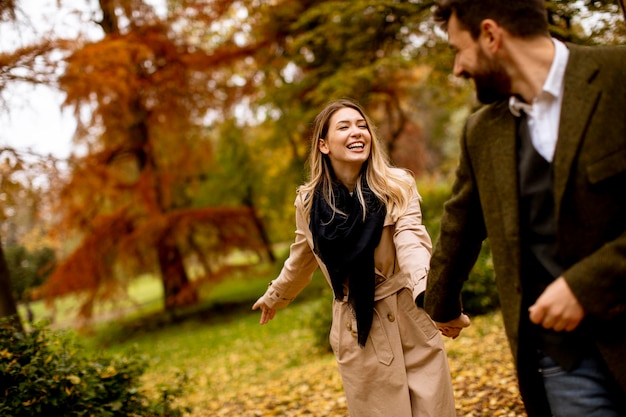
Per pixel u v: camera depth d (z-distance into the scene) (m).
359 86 11.73
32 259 19.95
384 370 2.27
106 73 11.76
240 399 5.90
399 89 15.36
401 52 9.56
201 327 15.02
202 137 16.53
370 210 2.22
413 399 2.26
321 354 8.05
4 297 7.04
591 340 1.40
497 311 7.29
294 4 13.80
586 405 1.41
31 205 10.30
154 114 15.04
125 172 16.25
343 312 2.35
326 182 2.38
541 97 1.37
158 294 27.08
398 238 2.17
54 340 3.67
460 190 1.66
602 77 1.32
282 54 14.76
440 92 13.62
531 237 1.46
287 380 6.40
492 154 1.49
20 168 8.03
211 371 9.17
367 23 9.79
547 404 1.55
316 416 4.47
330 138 2.33
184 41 15.15
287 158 19.05
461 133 1.63
